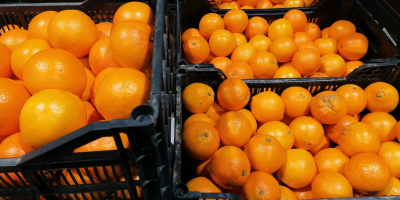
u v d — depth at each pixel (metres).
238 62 1.39
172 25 1.63
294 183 0.97
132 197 0.68
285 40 1.45
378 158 0.91
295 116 1.20
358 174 0.90
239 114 1.02
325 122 1.09
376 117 1.14
